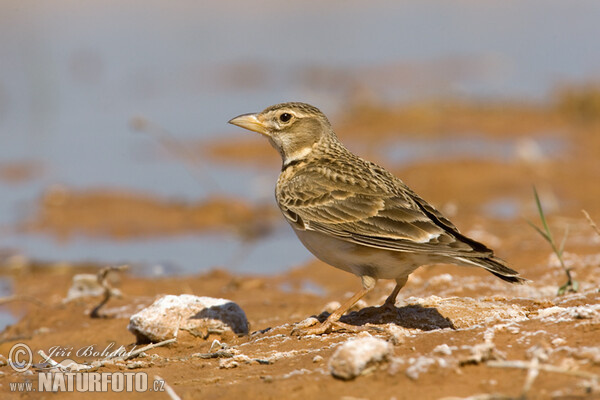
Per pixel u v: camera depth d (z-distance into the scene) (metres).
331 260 9.45
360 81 29.52
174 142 22.84
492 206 17.70
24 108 26.72
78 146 23.45
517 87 28.81
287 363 7.95
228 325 9.64
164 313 9.59
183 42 34.97
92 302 12.32
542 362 7.11
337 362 7.17
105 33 35.09
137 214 18.08
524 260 12.82
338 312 9.12
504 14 41.59
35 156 22.41
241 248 16.22
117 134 24.59
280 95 27.94
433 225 8.86
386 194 9.34
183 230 17.34
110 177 20.81
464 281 11.76
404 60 32.84
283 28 38.31
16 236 16.86
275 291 12.75
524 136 23.58
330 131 10.64
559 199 18.05
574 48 34.16
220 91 28.64
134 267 14.80
